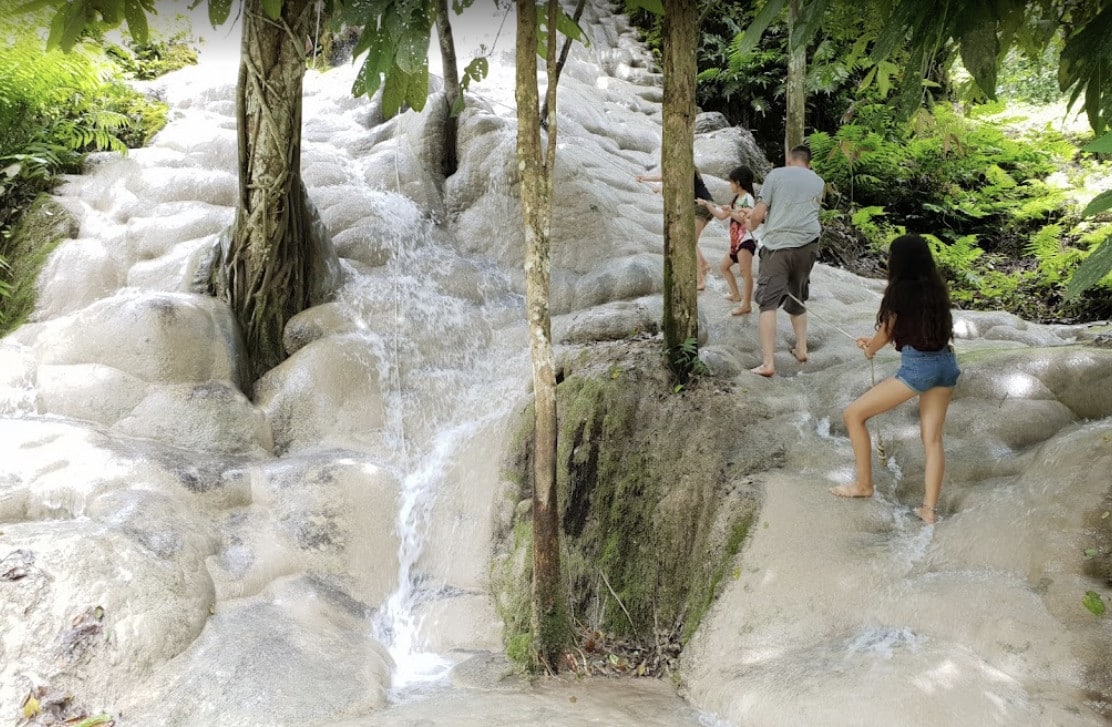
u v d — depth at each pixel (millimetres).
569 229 7469
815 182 5871
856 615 3988
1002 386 5082
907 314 4195
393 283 6887
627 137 9445
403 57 3572
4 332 6355
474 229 7668
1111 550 3729
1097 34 2938
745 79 10969
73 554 4129
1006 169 10672
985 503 4270
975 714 3271
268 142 5980
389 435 5852
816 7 3180
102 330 5605
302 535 4934
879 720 3354
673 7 5262
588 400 5488
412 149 8102
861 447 4453
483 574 5105
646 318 6320
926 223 10141
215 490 4992
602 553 5059
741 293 7000
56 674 3781
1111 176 9953
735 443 5082
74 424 5246
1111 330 6668
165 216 7176
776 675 3803
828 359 6078
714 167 9344
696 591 4664
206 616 4332
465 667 4430
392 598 5004
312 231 6500
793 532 4434
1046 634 3486
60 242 6855
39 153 7258
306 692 3945
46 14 6992
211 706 3824
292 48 5875
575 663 4402
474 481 5508
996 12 3064
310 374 5934
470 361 6477
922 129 8812
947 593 3814
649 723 3791
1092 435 4242
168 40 10398
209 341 5781
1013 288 8812
